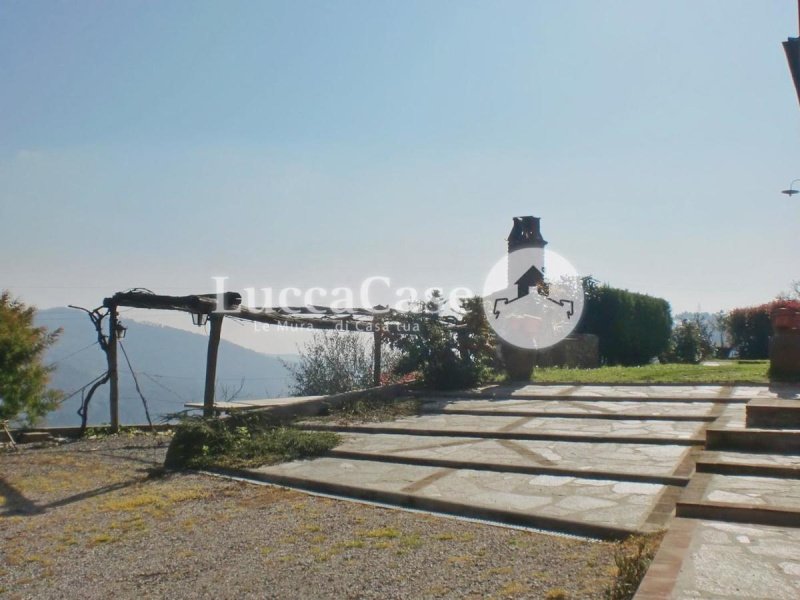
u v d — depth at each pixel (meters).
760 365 16.64
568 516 5.71
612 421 9.86
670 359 24.64
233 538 5.91
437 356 14.38
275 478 7.92
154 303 10.99
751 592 3.72
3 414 11.59
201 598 4.68
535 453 8.21
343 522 6.20
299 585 4.77
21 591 5.00
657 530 5.14
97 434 12.14
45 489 8.03
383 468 8.10
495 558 5.02
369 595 4.52
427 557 5.14
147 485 8.10
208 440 9.30
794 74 7.57
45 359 12.22
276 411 11.04
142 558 5.53
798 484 5.85
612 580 4.39
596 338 21.28
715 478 6.16
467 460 7.99
